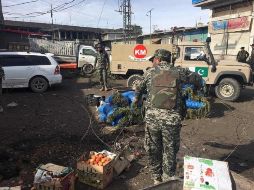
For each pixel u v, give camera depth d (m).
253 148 6.46
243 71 11.07
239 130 7.71
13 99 10.84
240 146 6.56
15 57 12.13
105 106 7.73
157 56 4.39
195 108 8.49
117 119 7.33
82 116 8.45
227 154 6.09
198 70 11.30
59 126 7.52
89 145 6.24
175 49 11.53
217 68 11.19
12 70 11.88
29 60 12.29
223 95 11.29
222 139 6.98
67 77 17.33
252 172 5.32
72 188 4.30
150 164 4.55
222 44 22.23
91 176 4.56
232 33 21.05
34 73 12.22
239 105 10.65
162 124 4.18
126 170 5.15
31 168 5.09
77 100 10.73
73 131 7.12
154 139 4.36
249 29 19.20
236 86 11.06
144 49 12.78
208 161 3.52
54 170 4.24
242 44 19.98
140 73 13.11
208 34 24.33
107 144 6.30
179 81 4.23
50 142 6.32
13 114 8.70
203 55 11.22
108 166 4.65
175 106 4.18
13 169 5.02
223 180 3.30
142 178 4.96
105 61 12.64
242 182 3.74
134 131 7.02
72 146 6.13
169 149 4.24
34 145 6.14
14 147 6.04
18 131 7.08
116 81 14.80
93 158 4.71
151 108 4.28
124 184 4.76
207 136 7.16
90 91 12.76
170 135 4.19
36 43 22.05
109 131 6.98
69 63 18.53
